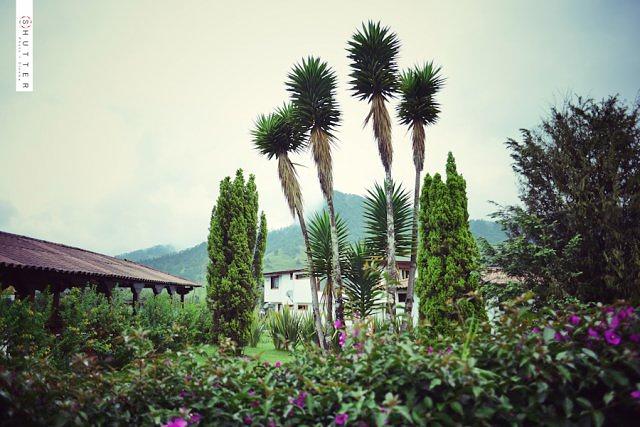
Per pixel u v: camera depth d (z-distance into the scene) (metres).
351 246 10.23
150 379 2.98
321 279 10.52
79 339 7.74
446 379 2.41
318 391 2.77
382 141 9.47
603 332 2.59
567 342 2.56
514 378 2.49
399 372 2.69
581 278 8.69
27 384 2.53
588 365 2.40
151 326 10.45
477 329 3.14
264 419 2.68
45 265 8.51
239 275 13.04
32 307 7.51
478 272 8.83
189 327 11.95
